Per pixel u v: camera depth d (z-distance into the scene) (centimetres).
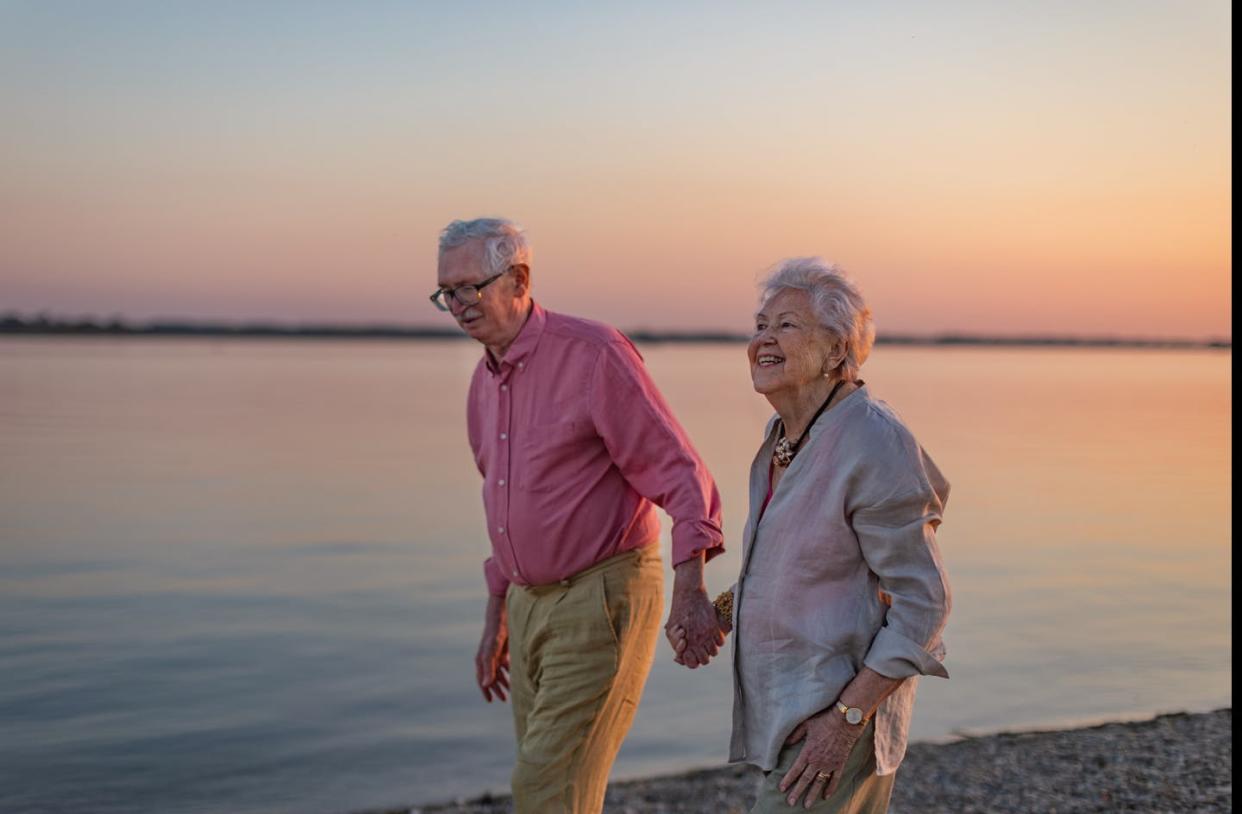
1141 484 2316
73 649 1040
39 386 7400
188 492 2245
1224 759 552
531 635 378
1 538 1689
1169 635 998
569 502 364
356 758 720
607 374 359
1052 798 514
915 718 735
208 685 915
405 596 1301
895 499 268
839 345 281
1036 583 1276
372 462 2866
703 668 909
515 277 368
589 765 369
